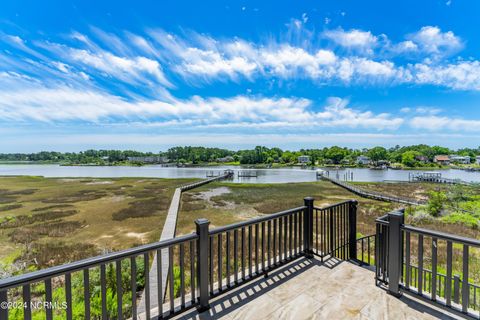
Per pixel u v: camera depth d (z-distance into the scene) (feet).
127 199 70.85
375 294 7.61
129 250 5.77
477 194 67.92
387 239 8.00
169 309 6.75
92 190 93.97
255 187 103.91
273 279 8.68
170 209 50.49
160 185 110.01
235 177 168.96
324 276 8.86
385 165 250.37
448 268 6.52
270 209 56.29
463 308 6.19
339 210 11.16
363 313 6.68
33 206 60.75
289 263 9.94
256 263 8.83
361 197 76.43
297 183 121.80
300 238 10.51
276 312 6.81
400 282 7.52
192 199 71.67
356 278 8.68
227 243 7.98
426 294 7.06
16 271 22.36
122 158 350.43
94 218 46.24
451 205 54.39
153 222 42.47
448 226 39.17
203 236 7.01
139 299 13.48
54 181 132.36
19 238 33.58
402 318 6.41
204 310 6.95
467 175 164.35
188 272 17.85
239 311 6.89
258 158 321.32
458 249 24.09
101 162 339.57
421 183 119.34
